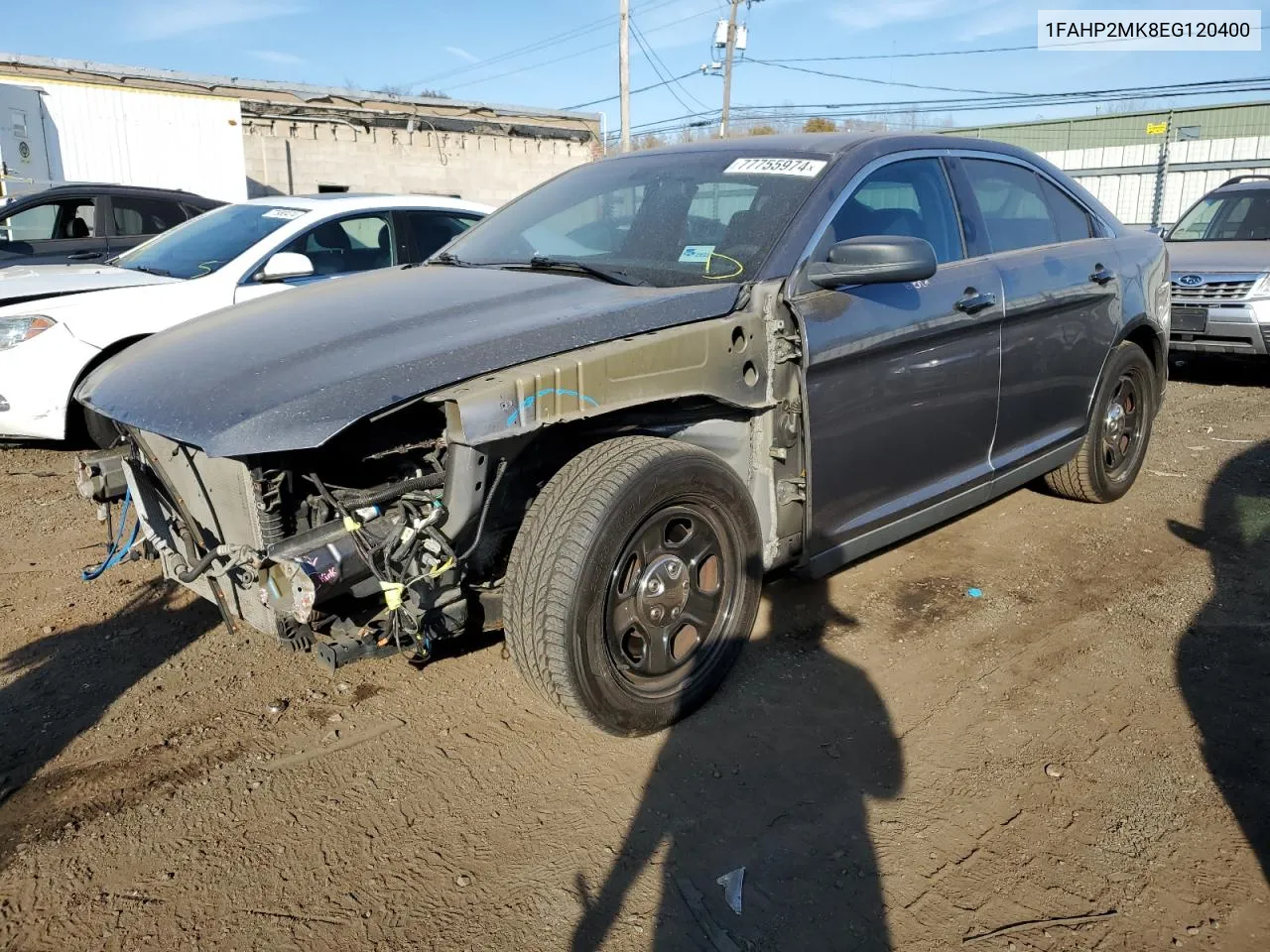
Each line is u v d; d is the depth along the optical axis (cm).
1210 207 973
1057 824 257
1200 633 359
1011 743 293
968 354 371
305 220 641
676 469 274
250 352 272
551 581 257
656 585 284
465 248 392
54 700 320
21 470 570
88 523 482
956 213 383
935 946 218
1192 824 256
